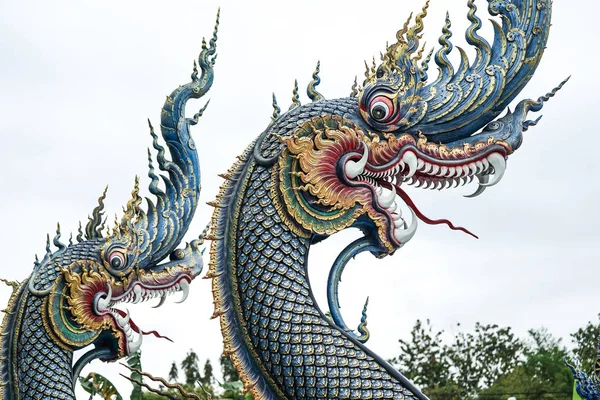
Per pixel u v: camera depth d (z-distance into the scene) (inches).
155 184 560.1
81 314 532.4
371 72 301.9
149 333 564.7
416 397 274.1
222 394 838.5
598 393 278.8
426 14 299.1
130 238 549.6
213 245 291.9
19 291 544.7
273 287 283.6
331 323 283.3
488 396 1133.1
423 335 1185.4
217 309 287.9
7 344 532.1
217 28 537.3
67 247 562.3
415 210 299.1
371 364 278.2
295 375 278.7
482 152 295.1
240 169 298.8
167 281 562.3
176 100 540.1
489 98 293.9
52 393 516.4
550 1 297.4
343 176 288.2
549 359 1146.0
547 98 300.4
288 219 287.3
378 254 297.4
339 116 293.3
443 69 300.2
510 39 296.5
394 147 291.9
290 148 287.3
